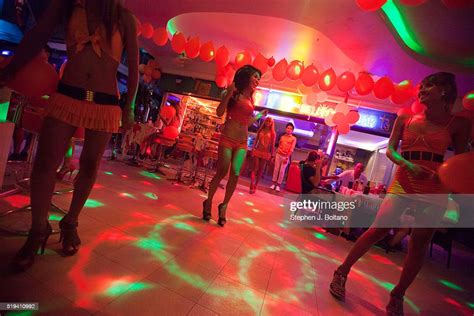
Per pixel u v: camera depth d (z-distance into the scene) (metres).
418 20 3.84
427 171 1.71
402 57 4.65
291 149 6.93
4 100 1.80
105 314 1.14
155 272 1.57
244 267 1.95
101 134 1.48
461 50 4.24
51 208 2.11
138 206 2.72
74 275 1.36
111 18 1.38
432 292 2.55
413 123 1.91
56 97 1.33
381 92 4.65
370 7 2.90
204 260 1.89
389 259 3.38
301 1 3.84
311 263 2.43
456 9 3.37
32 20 5.81
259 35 5.50
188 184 4.86
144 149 5.93
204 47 5.24
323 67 6.34
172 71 8.45
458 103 5.68
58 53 8.80
